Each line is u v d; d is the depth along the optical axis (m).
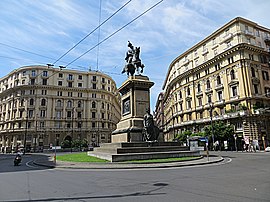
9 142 75.81
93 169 14.41
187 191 7.27
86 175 11.67
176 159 17.22
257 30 51.88
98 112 82.94
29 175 12.42
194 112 59.84
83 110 81.00
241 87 46.03
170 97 78.81
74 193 7.34
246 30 49.44
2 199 6.70
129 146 18.31
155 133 19.80
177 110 68.69
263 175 10.64
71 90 80.38
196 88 60.41
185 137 53.66
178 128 66.81
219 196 6.50
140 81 21.53
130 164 15.34
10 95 80.75
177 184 8.53
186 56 67.12
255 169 13.07
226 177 10.11
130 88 22.09
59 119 76.88
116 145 19.09
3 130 79.06
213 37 56.22
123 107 23.91
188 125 60.81
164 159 17.28
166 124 93.44
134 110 21.09
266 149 38.47
